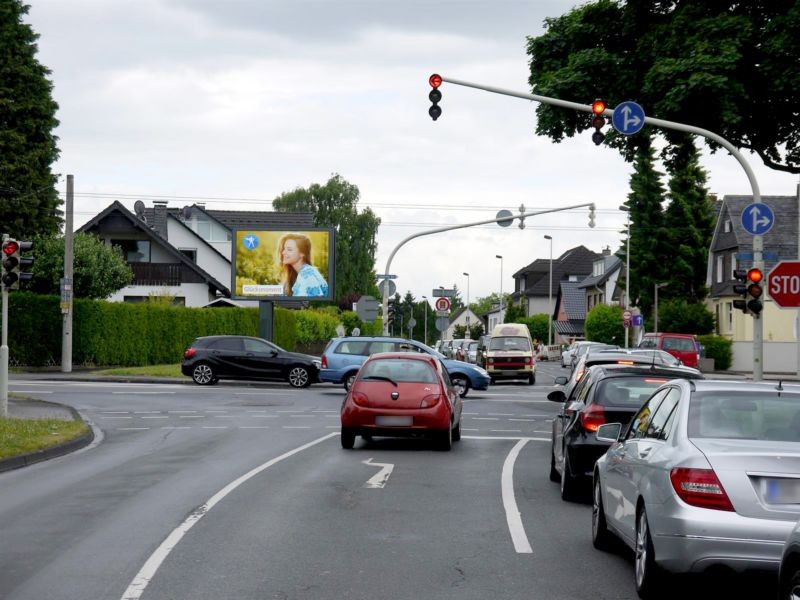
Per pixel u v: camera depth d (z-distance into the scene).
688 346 53.72
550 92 31.95
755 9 30.14
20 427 22.55
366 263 110.56
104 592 8.84
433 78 25.28
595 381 14.56
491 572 9.82
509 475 17.31
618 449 10.52
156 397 36.41
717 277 86.75
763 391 9.09
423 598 8.76
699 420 8.80
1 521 12.41
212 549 10.73
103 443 22.73
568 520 12.88
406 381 21.03
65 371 48.19
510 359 53.88
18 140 60.50
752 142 31.80
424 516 12.98
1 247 25.83
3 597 8.65
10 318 50.50
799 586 6.35
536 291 162.75
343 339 40.44
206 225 95.00
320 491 15.02
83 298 56.53
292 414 30.52
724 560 7.86
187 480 16.22
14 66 61.00
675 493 8.16
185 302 76.56
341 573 9.68
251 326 63.69
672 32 30.31
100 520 12.46
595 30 32.81
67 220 48.59
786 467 7.96
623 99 31.70
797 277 23.09
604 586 9.29
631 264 90.38
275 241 58.91
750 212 25.06
